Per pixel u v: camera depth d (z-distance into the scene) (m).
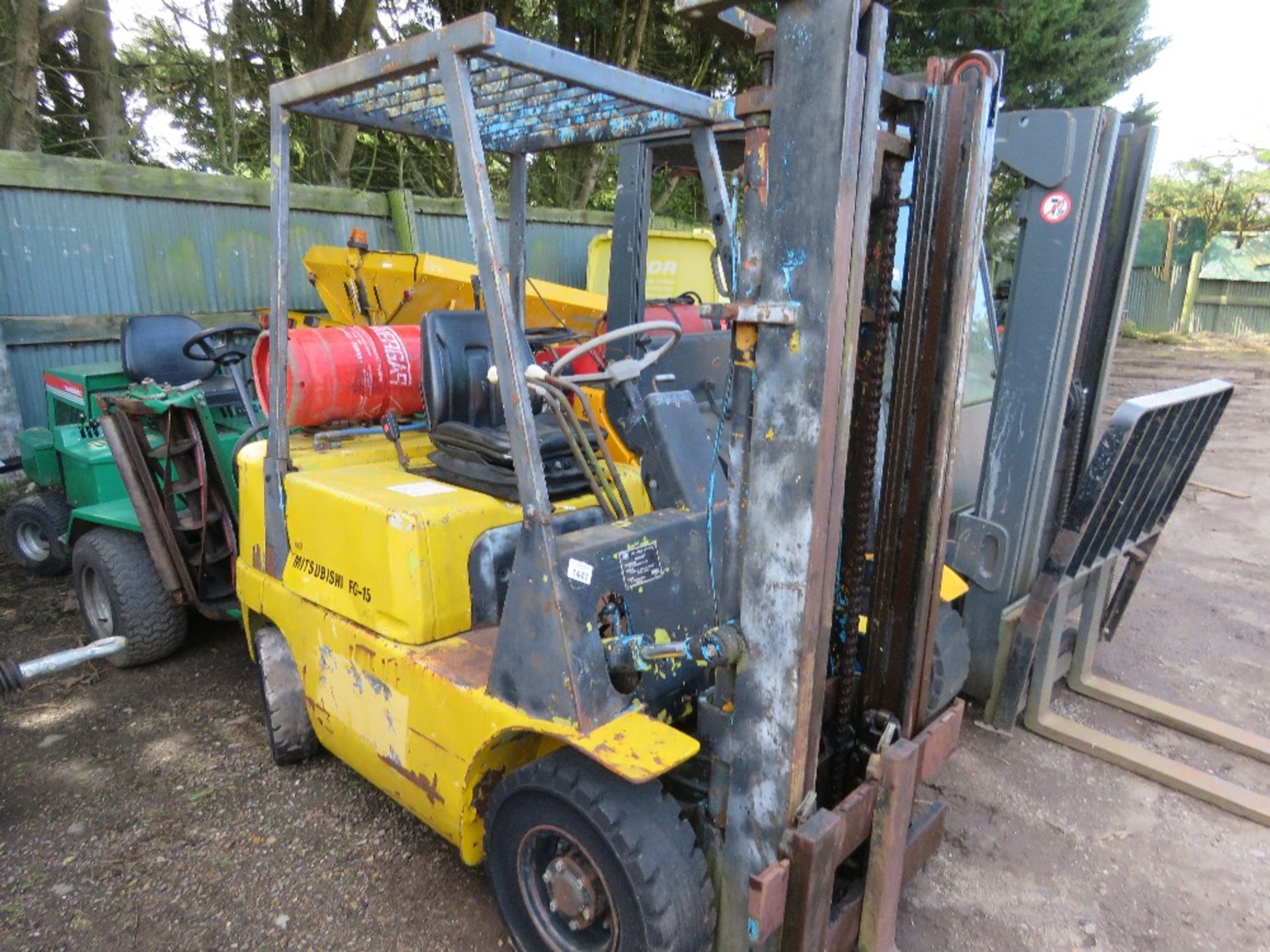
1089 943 2.38
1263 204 22.83
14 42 5.99
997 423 3.31
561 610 1.83
